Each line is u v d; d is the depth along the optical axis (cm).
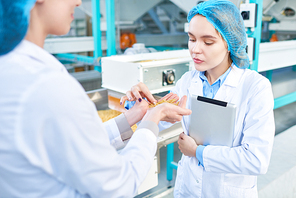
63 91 50
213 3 93
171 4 595
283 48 225
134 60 198
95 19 317
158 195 217
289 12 373
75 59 356
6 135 48
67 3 58
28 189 52
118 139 94
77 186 54
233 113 94
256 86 100
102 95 209
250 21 165
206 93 114
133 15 385
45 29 58
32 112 48
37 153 50
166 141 130
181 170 121
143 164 66
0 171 50
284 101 266
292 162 228
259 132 96
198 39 96
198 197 111
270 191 195
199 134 106
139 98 100
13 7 48
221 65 107
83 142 52
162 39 579
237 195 105
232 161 96
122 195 60
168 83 170
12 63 50
